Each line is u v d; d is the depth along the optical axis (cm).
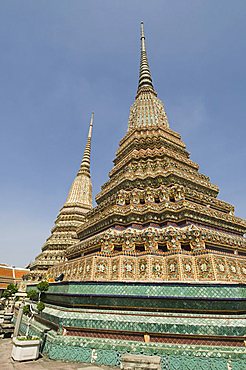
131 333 1042
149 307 1086
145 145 2244
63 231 3447
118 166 2278
